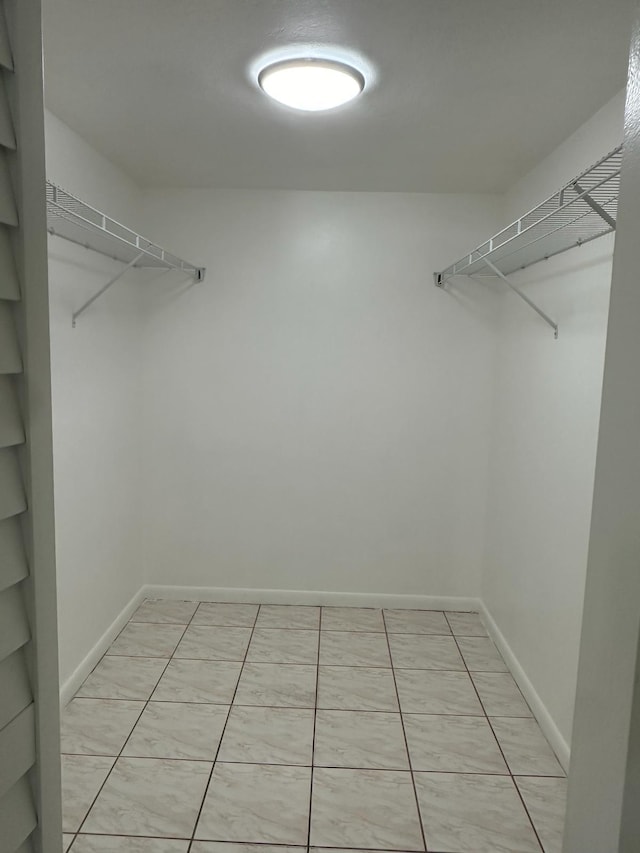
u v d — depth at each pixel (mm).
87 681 2658
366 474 3469
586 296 2152
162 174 3016
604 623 710
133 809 1919
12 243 641
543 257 2561
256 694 2586
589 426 2098
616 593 683
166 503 3506
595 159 2137
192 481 3494
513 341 3035
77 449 2574
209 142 2523
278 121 2273
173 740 2268
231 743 2256
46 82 1958
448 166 2795
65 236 2355
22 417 662
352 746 2256
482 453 3436
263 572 3541
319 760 2174
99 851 1757
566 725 2184
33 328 670
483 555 3475
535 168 2762
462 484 3457
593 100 2037
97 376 2777
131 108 2168
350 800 1983
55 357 2352
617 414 690
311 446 3459
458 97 2029
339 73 1805
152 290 3371
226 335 3391
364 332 3375
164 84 1967
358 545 3514
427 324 3363
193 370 3416
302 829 1858
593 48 1690
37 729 708
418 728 2377
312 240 3322
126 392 3176
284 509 3506
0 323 629
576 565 2164
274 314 3375
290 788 2029
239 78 1917
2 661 654
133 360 3277
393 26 1591
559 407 2391
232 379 3422
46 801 733
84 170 2529
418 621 3367
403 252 3322
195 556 3537
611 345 710
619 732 668
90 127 2365
